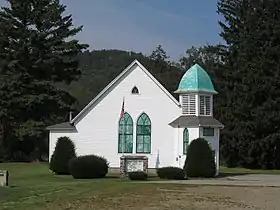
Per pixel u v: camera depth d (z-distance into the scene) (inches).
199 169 1622.8
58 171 1768.0
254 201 951.6
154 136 1881.2
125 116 1911.9
